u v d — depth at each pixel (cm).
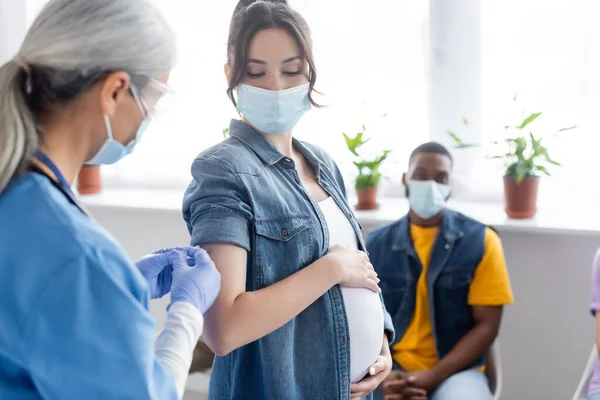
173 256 118
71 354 87
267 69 127
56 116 96
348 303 136
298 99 131
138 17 98
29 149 92
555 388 239
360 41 253
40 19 96
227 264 117
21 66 94
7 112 92
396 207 259
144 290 96
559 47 233
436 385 208
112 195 288
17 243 89
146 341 91
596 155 237
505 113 246
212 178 122
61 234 89
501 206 255
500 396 244
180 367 100
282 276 125
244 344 118
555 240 230
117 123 100
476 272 214
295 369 129
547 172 228
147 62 98
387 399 208
